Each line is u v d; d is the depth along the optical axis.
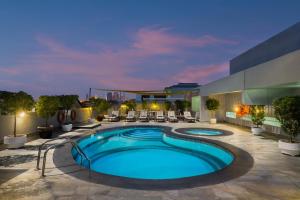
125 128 16.23
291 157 7.48
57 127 15.25
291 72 8.82
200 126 17.47
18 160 6.92
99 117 21.42
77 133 13.01
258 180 5.24
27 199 4.18
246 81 13.08
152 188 4.66
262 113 12.92
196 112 23.98
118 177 5.33
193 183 4.97
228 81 15.98
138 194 4.38
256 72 11.88
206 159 9.92
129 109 27.27
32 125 12.35
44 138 11.03
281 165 6.52
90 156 10.20
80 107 21.69
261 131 12.61
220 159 9.36
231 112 20.11
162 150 11.56
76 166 6.26
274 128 13.34
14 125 10.16
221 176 5.48
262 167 6.30
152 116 25.67
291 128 7.79
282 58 9.45
